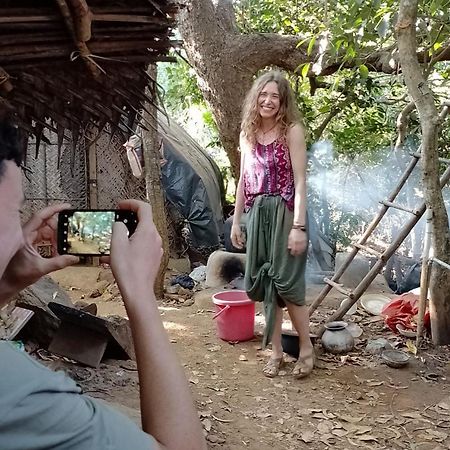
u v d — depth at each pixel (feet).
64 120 5.10
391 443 9.14
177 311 15.87
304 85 20.43
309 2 18.97
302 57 19.31
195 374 11.51
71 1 4.21
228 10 20.48
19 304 11.42
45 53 4.54
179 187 21.02
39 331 11.62
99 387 10.40
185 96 25.64
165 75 26.35
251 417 9.88
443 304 12.42
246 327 13.25
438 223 12.19
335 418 9.88
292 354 12.23
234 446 8.97
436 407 10.22
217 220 22.20
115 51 4.91
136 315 2.97
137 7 4.86
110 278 18.45
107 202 20.21
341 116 21.75
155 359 2.88
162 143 19.67
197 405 10.19
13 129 2.79
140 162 18.61
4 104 4.45
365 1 12.16
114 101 5.33
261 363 12.09
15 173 2.74
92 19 4.53
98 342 11.23
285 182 10.84
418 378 11.31
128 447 2.50
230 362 12.15
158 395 2.83
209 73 20.39
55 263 3.43
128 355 11.71
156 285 16.92
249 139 11.09
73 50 4.64
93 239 3.78
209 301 16.21
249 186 11.22
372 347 12.43
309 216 19.71
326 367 11.79
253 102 10.90
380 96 20.86
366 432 9.46
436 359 12.07
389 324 13.53
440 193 12.25
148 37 5.05
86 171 19.93
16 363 2.46
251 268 11.34
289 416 9.93
